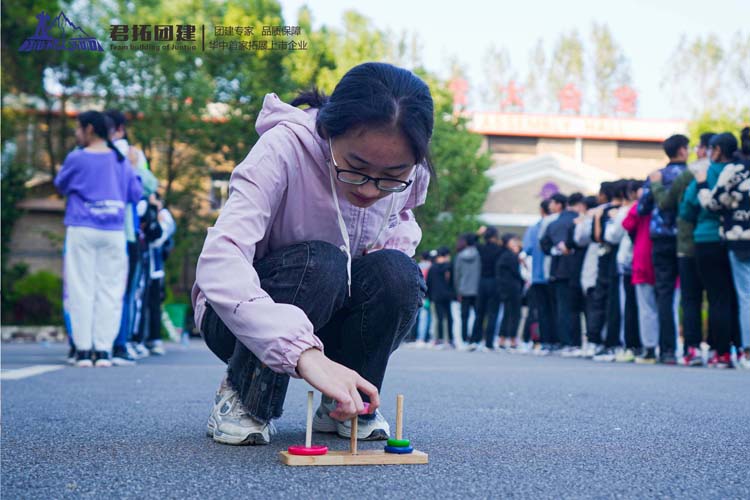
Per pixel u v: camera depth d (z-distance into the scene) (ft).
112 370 17.87
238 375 7.45
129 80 58.65
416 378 16.79
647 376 17.78
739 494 5.50
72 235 18.76
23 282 50.47
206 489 5.41
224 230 6.51
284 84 60.18
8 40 55.57
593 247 29.30
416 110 5.95
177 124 58.85
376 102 5.89
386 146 5.96
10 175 54.34
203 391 13.06
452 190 70.74
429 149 6.21
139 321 25.54
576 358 28.76
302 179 7.02
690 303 22.74
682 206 22.40
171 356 25.80
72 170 18.65
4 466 6.29
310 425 6.45
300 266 7.04
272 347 5.99
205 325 7.54
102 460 6.56
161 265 26.61
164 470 6.10
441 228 69.21
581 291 30.42
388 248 7.93
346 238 7.36
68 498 5.16
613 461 6.76
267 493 5.29
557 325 33.63
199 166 61.41
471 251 41.16
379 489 5.43
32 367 18.58
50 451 7.02
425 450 7.22
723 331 21.67
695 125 80.33
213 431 7.68
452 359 27.12
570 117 93.56
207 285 6.34
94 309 19.33
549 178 79.87
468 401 11.96
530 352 35.83
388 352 7.63
